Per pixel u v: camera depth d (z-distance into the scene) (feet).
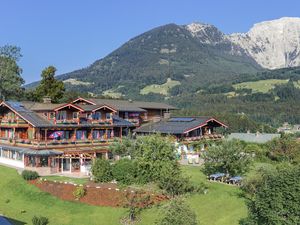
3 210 162.81
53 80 355.97
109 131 260.83
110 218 151.02
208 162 182.80
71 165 217.56
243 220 132.87
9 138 238.48
